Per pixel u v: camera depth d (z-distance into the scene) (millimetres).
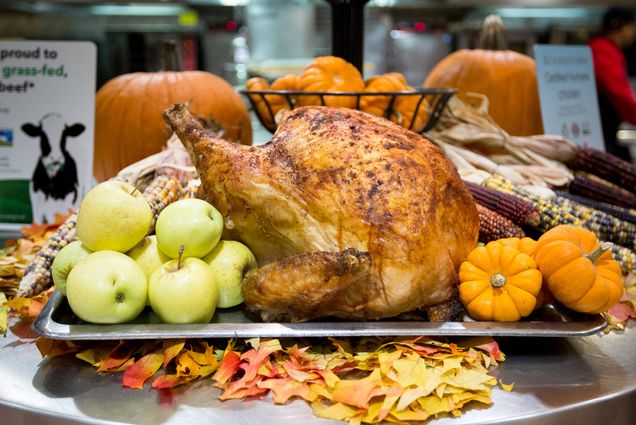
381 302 864
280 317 882
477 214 950
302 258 832
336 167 881
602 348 903
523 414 772
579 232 920
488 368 854
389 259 849
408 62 3938
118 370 849
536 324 865
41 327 834
